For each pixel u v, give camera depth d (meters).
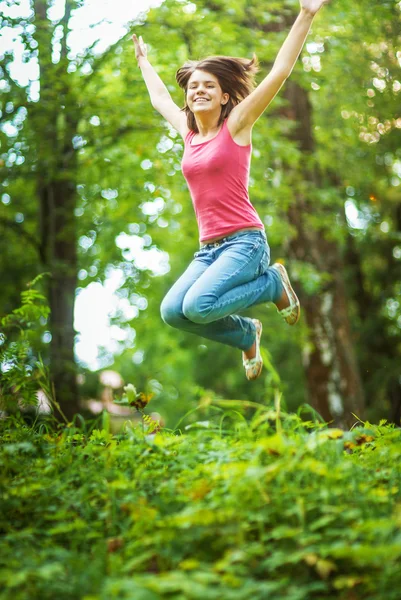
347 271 20.64
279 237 13.91
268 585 2.96
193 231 15.40
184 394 24.02
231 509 3.43
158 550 3.34
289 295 5.76
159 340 23.89
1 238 14.25
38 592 3.11
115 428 5.81
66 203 12.83
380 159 16.53
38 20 10.92
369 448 4.77
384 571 3.08
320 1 5.26
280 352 21.48
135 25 11.53
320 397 13.92
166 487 3.92
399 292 21.05
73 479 4.28
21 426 5.46
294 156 12.80
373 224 19.69
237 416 5.02
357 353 20.39
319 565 3.08
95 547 3.51
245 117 5.34
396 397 20.00
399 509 3.56
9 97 11.29
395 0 11.66
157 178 13.27
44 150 11.69
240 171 5.41
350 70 12.68
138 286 16.42
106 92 13.80
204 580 2.95
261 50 12.05
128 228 16.06
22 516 4.00
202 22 11.62
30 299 5.94
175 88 11.73
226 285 5.25
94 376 12.93
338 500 3.59
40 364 5.81
